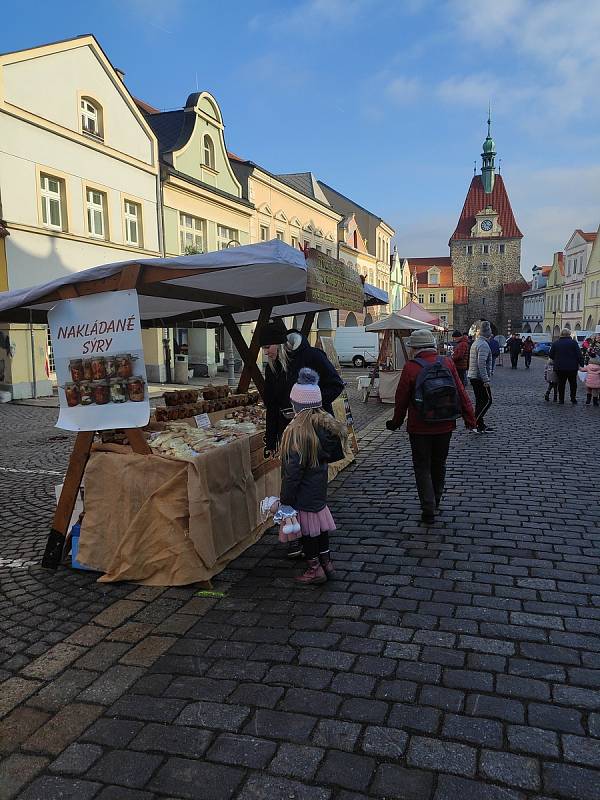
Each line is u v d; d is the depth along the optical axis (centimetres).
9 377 1644
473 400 1552
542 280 7931
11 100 1576
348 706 267
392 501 591
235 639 330
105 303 412
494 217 9088
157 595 391
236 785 224
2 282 1578
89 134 1833
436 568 418
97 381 423
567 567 414
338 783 222
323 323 3209
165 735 254
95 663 312
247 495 479
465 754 235
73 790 225
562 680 282
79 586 412
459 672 290
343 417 755
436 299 9519
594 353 1956
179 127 2388
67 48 1731
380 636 327
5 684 296
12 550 488
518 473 688
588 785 218
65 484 441
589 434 959
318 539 399
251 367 730
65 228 1780
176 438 461
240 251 387
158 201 2158
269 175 2922
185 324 778
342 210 4719
